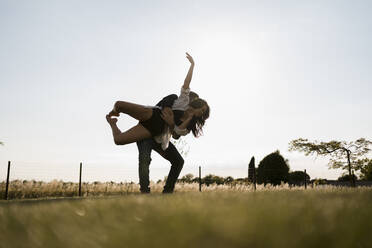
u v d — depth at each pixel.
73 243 0.49
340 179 23.27
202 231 0.46
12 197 11.10
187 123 3.67
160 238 0.46
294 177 23.03
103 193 11.97
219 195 1.42
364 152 16.77
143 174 3.59
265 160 19.03
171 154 3.91
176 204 0.90
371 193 1.60
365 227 0.48
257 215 0.57
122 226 0.59
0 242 0.55
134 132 3.57
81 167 12.48
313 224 0.48
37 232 0.58
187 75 3.83
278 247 0.40
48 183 11.64
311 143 17.14
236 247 0.42
